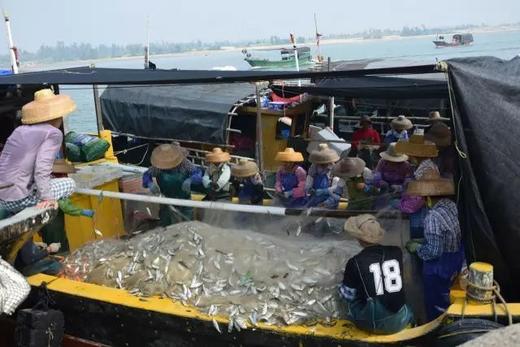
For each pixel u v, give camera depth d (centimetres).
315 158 689
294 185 709
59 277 543
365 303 405
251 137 1297
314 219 575
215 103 1248
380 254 411
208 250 507
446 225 423
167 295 486
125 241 579
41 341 493
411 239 473
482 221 399
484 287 387
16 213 510
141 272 510
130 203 768
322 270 471
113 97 1421
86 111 2225
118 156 1423
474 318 383
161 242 533
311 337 423
